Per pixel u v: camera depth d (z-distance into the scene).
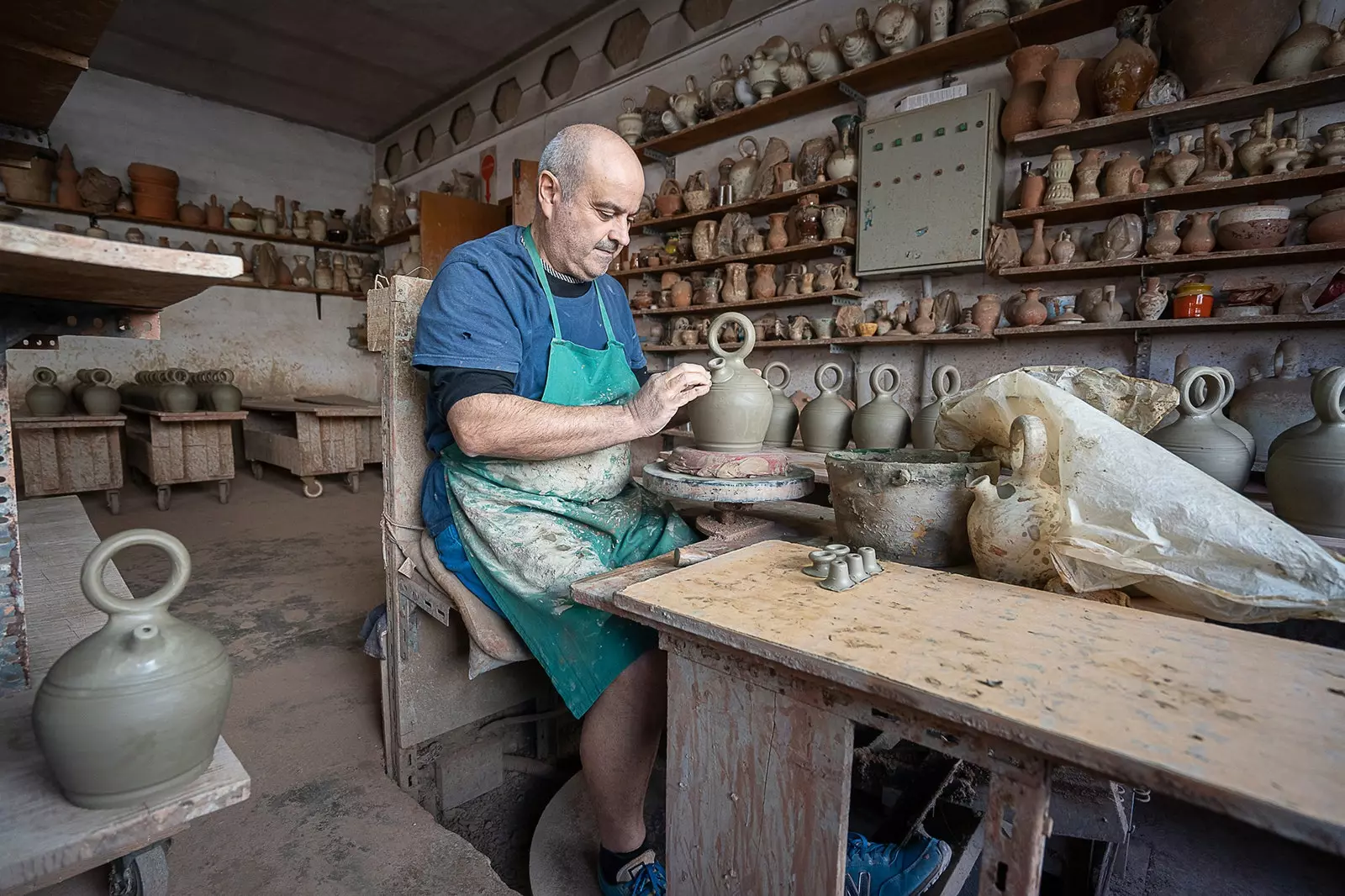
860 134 3.18
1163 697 0.67
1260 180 2.21
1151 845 1.57
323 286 6.41
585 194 1.27
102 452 4.12
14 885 0.64
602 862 1.27
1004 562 1.04
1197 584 0.89
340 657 2.23
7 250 0.57
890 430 2.49
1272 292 2.30
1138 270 2.58
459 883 1.26
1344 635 1.81
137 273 0.68
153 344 5.71
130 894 0.90
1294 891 1.42
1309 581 0.84
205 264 0.69
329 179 6.88
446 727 1.62
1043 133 2.62
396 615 1.54
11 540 0.96
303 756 1.66
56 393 4.15
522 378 1.38
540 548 1.24
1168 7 2.35
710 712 0.91
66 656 0.73
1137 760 0.55
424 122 6.48
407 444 1.53
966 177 2.87
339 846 1.34
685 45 4.18
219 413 4.34
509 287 1.33
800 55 3.45
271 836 1.37
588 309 1.48
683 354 4.27
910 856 1.14
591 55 4.79
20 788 0.76
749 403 1.44
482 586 1.32
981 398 1.21
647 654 1.18
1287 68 2.20
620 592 0.96
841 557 1.01
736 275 3.69
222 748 0.86
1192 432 1.60
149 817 0.72
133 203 5.58
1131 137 2.63
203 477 4.43
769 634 0.81
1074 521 0.99
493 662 1.33
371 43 5.07
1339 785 0.52
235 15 4.65
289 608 2.68
